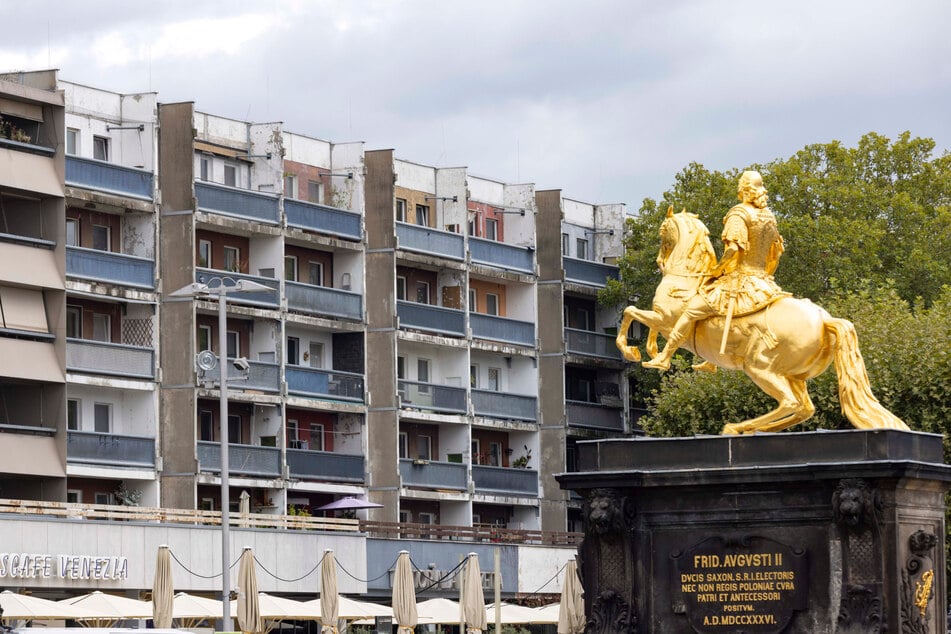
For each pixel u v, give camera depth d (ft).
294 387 284.82
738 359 125.08
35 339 252.01
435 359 318.24
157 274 266.98
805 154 321.93
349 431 297.74
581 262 339.77
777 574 119.03
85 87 266.36
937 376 223.10
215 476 269.23
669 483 120.78
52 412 253.24
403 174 315.99
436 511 314.76
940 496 121.29
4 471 246.06
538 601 302.66
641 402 350.23
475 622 225.97
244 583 207.82
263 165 286.87
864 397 121.49
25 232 254.47
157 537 240.12
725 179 318.45
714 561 120.37
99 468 257.14
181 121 268.00
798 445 119.14
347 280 299.38
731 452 120.47
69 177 255.91
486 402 319.47
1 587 221.46
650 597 121.90
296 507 291.99
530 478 326.03
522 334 328.08
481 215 330.95
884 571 116.26
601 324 348.18
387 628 280.72
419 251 307.37
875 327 231.91
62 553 228.43
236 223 275.80
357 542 268.41
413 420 307.17
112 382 260.01
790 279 303.89
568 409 332.19
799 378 124.47
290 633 270.46
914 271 304.91
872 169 322.14
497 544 295.28
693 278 126.21
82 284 256.73
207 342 276.82
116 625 235.61
